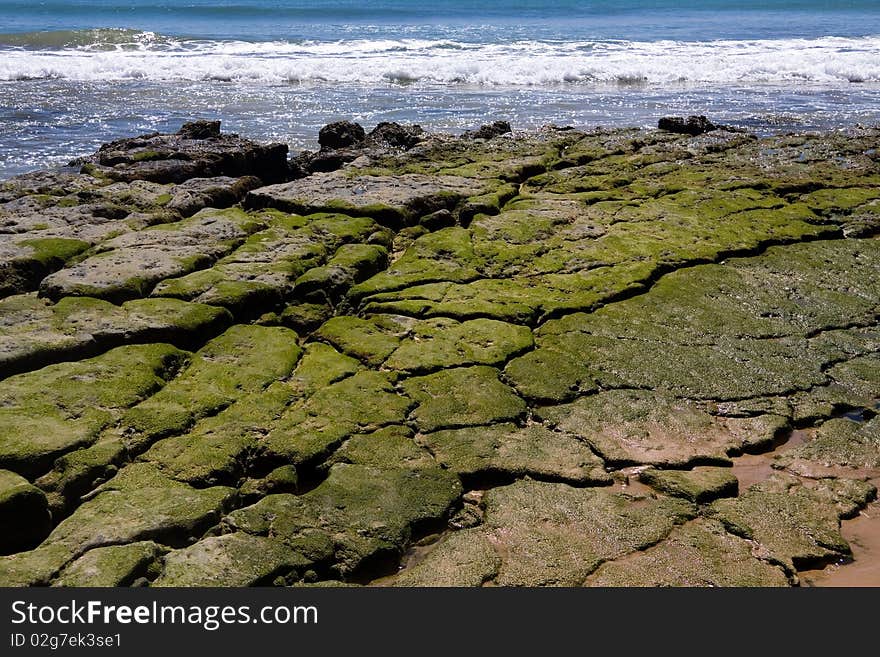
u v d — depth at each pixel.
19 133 19.11
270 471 6.63
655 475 6.60
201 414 7.13
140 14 45.47
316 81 26.67
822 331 9.31
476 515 6.21
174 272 9.62
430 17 47.28
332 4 53.28
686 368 8.32
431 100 23.75
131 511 5.87
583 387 7.89
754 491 6.52
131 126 20.09
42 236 10.58
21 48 31.58
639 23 46.38
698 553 5.81
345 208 12.22
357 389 7.62
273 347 8.41
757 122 20.98
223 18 44.59
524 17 48.38
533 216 12.32
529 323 9.20
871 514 6.38
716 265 10.99
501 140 17.03
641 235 11.78
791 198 13.85
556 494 6.36
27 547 5.79
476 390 7.70
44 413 6.82
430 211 12.62
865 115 21.94
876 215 13.02
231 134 16.91
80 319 8.42
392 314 9.27
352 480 6.38
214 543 5.66
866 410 7.74
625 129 18.50
